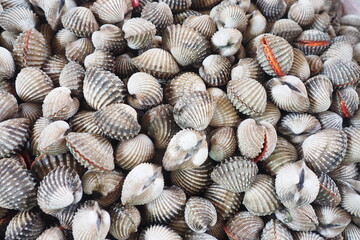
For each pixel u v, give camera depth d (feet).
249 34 1.45
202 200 1.15
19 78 1.25
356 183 1.27
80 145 1.10
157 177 1.11
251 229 1.16
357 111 1.38
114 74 1.24
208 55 1.34
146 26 1.28
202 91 1.20
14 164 1.12
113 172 1.15
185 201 1.16
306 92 1.28
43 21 1.48
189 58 1.31
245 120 1.21
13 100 1.22
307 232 1.18
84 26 1.31
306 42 1.46
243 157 1.19
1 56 1.26
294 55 1.36
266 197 1.16
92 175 1.13
